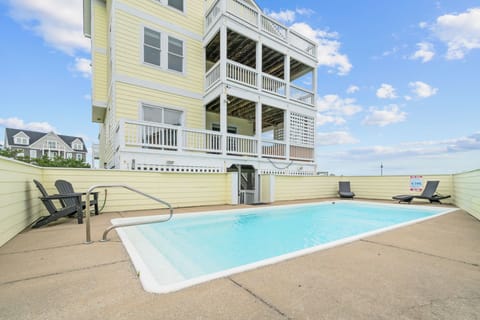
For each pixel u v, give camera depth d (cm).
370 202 904
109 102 967
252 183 1013
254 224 634
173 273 253
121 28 848
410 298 182
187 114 986
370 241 344
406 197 873
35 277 216
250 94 970
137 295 184
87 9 1166
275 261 257
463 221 508
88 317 156
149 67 902
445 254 287
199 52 1030
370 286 201
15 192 372
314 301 176
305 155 1171
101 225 452
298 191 1033
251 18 994
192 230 549
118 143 732
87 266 243
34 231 398
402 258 271
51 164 2253
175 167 784
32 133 3897
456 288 199
